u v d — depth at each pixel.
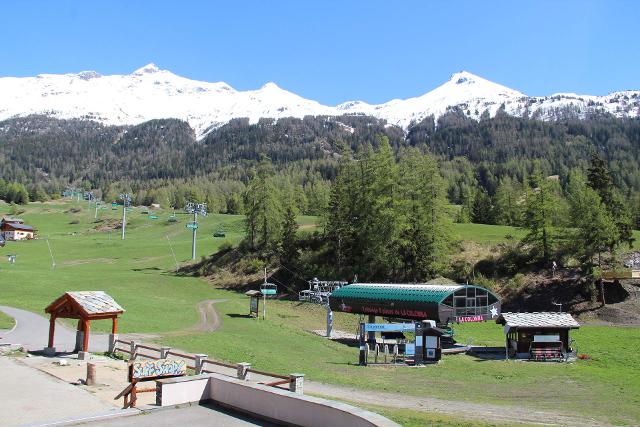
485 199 151.50
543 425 22.14
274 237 104.38
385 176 84.00
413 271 82.81
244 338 45.25
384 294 54.19
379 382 32.16
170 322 53.03
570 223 73.56
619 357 45.22
